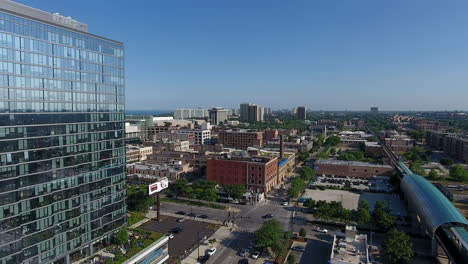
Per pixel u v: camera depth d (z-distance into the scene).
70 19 90.88
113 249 82.88
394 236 87.44
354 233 87.81
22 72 67.88
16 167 66.50
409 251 82.94
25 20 68.56
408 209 134.00
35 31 70.62
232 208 137.62
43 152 71.94
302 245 99.75
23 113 67.81
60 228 76.19
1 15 64.19
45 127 72.31
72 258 80.50
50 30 73.81
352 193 164.00
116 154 92.75
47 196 72.88
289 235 99.44
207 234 109.00
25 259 68.50
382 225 105.56
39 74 71.25
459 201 140.12
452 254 76.81
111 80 90.94
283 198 154.00
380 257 90.69
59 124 75.50
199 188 150.00
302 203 144.88
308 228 114.12
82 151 81.62
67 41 77.88
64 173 76.94
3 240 64.31
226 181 166.62
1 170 63.75
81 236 81.75
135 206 127.38
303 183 158.25
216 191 150.88
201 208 137.62
